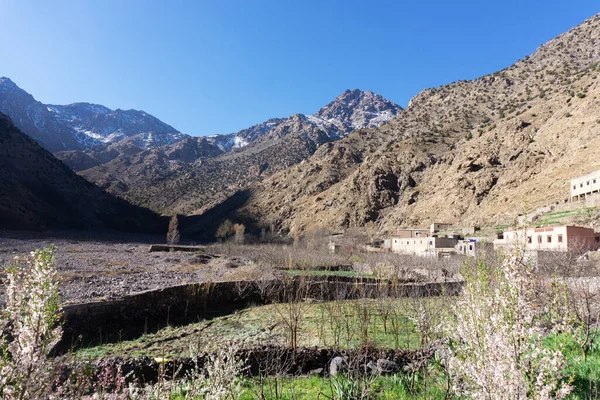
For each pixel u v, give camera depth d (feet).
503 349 12.21
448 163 327.26
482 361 13.11
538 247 125.29
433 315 34.96
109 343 44.24
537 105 333.01
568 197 182.50
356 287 72.74
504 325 12.33
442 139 392.06
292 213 397.60
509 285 12.75
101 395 16.30
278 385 25.98
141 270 108.99
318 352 32.32
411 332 42.78
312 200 395.96
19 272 13.91
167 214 542.16
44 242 199.11
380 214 318.24
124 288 69.92
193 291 64.03
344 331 44.70
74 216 377.09
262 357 30.14
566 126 248.93
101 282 75.82
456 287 57.88
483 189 258.37
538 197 203.62
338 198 362.33
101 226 393.70
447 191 282.36
